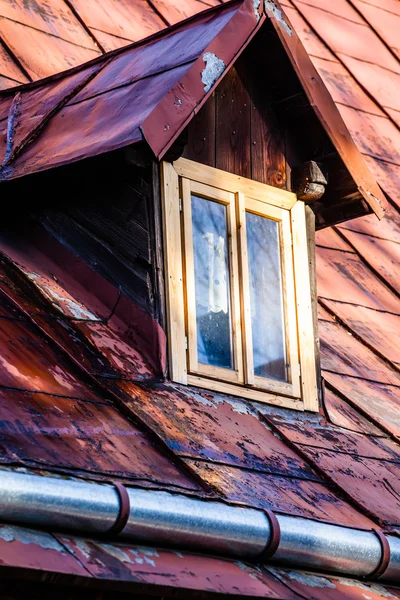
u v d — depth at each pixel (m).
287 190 13.39
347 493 11.16
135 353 11.52
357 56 22.95
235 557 9.62
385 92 22.28
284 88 13.29
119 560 8.55
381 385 14.20
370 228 17.78
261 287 12.83
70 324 11.31
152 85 11.87
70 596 8.76
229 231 12.60
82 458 9.14
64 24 17.55
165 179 12.12
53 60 16.42
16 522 8.23
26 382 9.84
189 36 12.44
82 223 12.41
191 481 9.80
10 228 12.80
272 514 9.77
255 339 12.58
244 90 13.22
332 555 10.16
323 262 16.27
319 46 22.62
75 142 11.94
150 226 11.97
